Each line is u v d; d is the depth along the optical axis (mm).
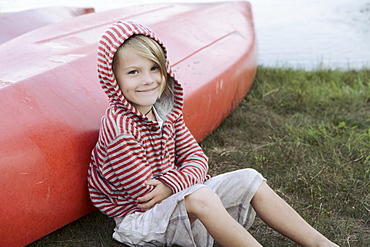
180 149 1911
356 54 5113
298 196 2217
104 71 1707
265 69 4410
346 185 2268
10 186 1592
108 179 1757
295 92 3719
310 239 1684
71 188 1785
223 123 3131
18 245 1675
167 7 3715
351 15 6883
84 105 1953
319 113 3395
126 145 1686
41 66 2096
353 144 2762
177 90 1842
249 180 1744
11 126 1670
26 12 4035
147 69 1729
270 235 1909
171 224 1673
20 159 1625
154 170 1795
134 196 1732
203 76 2725
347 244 1858
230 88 2992
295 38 5852
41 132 1725
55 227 1796
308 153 2643
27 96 1817
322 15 6980
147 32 1746
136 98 1740
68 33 2703
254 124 3150
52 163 1714
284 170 2453
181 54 2861
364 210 2096
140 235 1709
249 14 4438
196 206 1610
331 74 4332
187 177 1773
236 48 3449
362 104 3576
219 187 1787
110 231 1906
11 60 2225
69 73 2070
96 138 1884
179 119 1903
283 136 2961
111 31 1702
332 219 2021
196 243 1764
